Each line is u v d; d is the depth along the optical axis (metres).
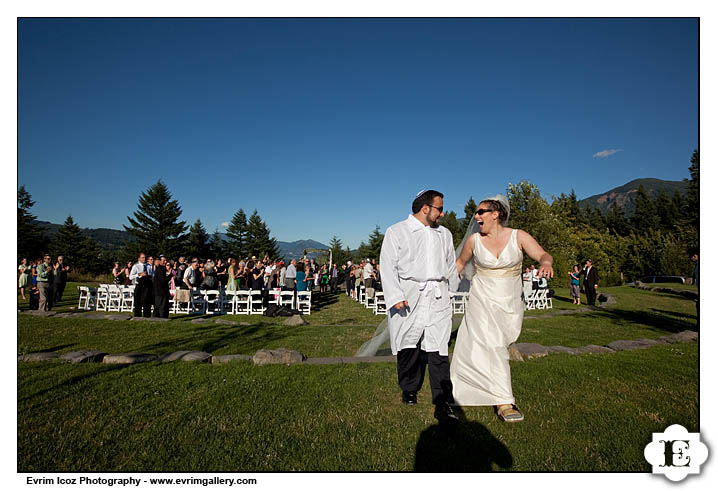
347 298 19.38
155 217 57.72
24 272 15.24
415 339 3.52
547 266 3.07
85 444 2.83
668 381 4.38
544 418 3.36
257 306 13.88
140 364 4.88
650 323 9.88
